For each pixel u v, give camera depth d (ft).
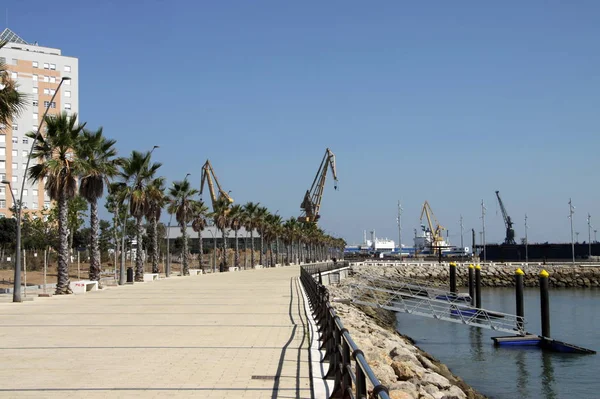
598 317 185.57
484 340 137.39
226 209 292.81
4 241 247.91
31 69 341.82
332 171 585.22
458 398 50.88
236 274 230.89
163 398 29.84
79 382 33.76
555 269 350.02
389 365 52.31
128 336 53.62
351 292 181.57
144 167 174.81
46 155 120.47
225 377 35.06
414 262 418.92
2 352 44.60
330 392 30.37
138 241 178.70
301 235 483.10
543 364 110.32
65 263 118.42
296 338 51.90
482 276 351.05
